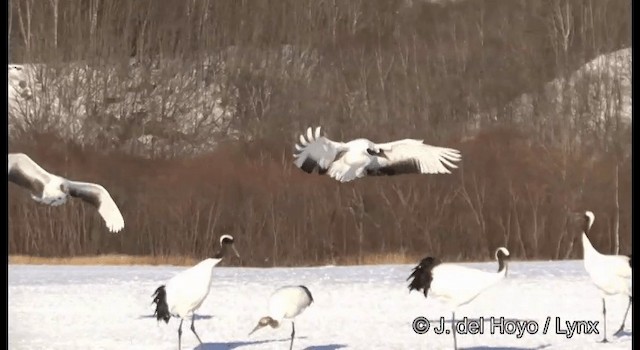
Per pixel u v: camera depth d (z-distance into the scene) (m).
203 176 31.81
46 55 37.38
